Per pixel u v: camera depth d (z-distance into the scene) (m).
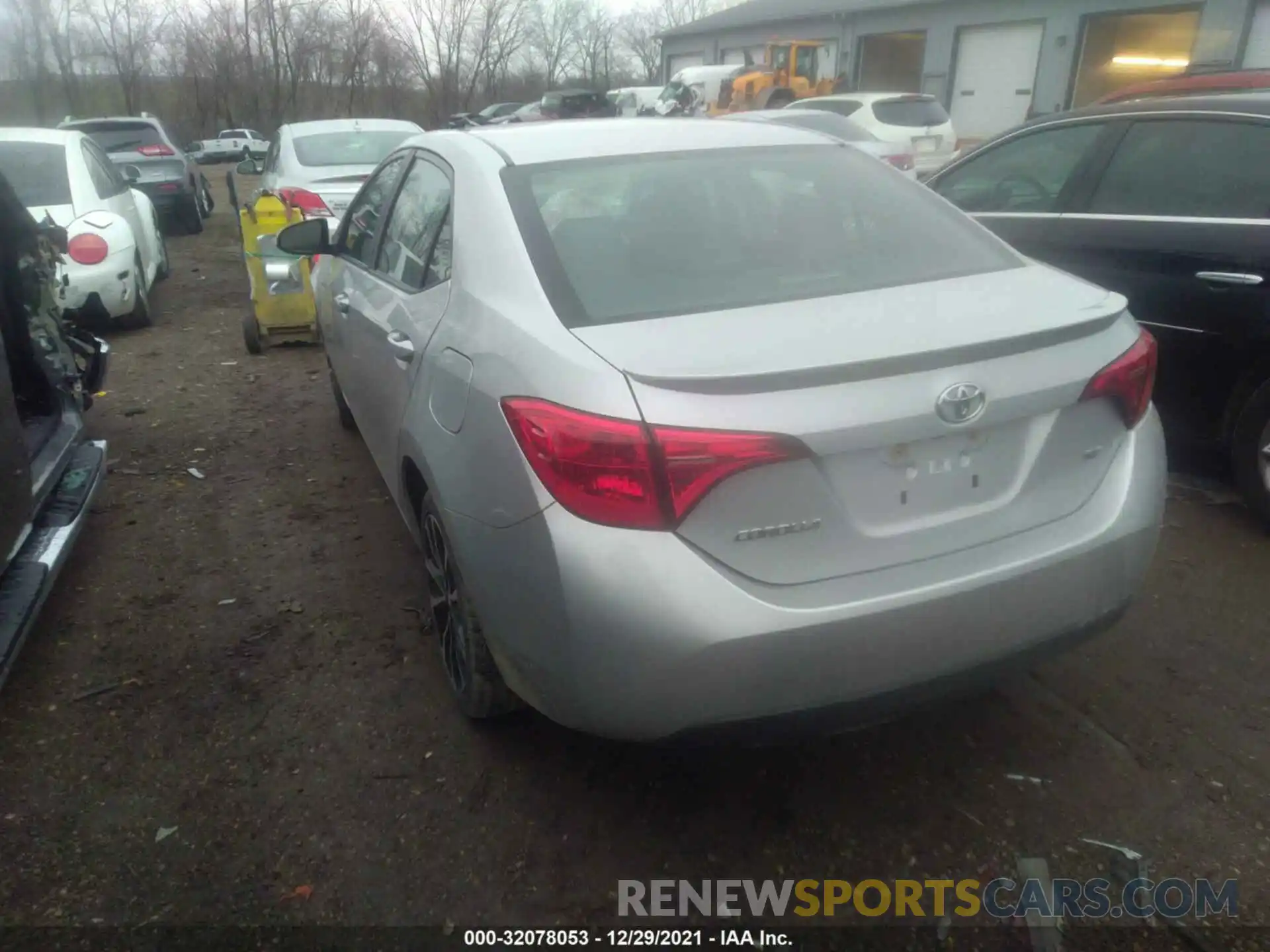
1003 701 3.13
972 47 23.20
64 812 2.77
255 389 6.59
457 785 2.84
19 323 4.25
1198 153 4.25
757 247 2.82
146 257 8.88
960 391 2.24
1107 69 20.83
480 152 3.19
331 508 4.68
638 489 2.12
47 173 7.82
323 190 8.60
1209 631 3.45
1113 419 2.54
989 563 2.34
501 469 2.37
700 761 2.92
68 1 38.00
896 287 2.66
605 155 3.13
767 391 2.14
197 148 36.09
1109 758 2.87
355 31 40.91
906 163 12.16
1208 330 4.09
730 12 33.47
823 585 2.23
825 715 2.27
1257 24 17.86
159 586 3.99
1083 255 4.54
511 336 2.49
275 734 3.07
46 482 3.84
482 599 2.54
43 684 3.35
